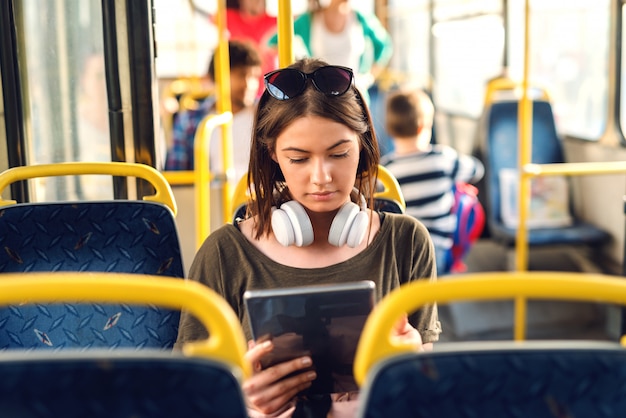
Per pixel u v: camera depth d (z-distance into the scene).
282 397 1.51
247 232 1.74
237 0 6.68
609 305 4.54
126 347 1.92
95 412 1.00
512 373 1.04
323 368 1.52
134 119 2.44
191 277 1.73
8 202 1.99
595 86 4.99
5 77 2.45
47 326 1.89
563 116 5.43
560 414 1.05
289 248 1.70
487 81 5.78
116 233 1.95
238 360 1.03
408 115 4.73
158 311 1.93
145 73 2.42
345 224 1.62
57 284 1.02
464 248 4.95
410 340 1.57
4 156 2.54
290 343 1.47
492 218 5.28
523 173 3.99
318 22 6.30
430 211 4.77
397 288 1.75
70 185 2.83
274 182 1.73
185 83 6.97
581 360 1.05
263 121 1.67
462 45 6.45
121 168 2.02
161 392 1.00
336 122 1.58
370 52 6.62
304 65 1.68
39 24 2.66
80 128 2.75
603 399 1.06
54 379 0.99
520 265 4.07
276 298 1.43
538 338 4.48
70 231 1.94
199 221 3.11
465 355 1.05
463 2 6.38
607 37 4.79
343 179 1.61
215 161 4.52
